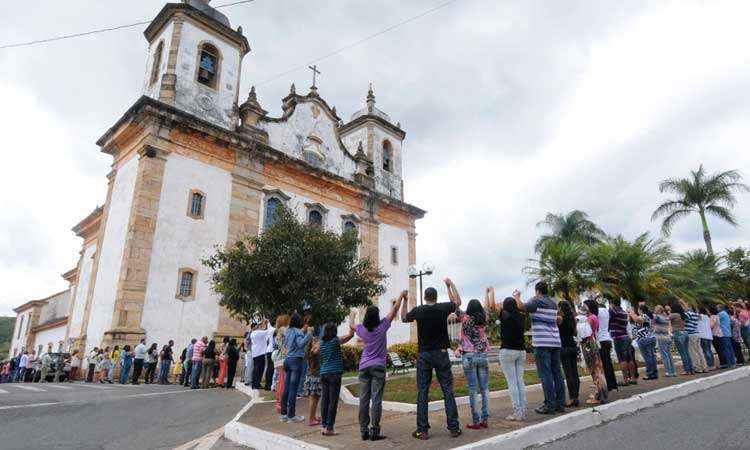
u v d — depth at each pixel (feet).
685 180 104.01
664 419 20.38
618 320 30.96
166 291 58.80
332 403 19.83
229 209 68.23
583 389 29.45
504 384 33.73
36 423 24.00
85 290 79.92
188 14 71.51
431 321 18.74
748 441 15.79
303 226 49.24
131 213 59.82
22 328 113.19
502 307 21.22
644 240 85.25
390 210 97.60
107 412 27.94
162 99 65.57
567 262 76.79
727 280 102.68
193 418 26.78
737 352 43.09
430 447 16.42
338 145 91.30
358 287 48.24
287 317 27.89
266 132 77.05
